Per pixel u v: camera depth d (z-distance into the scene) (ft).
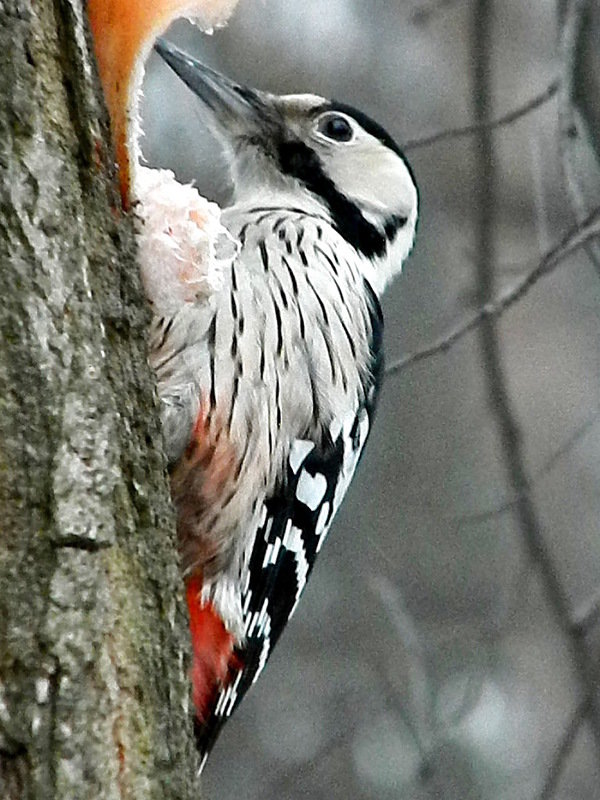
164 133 39.70
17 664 15.05
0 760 14.80
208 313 24.97
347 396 27.48
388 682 39.29
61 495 15.65
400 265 32.68
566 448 34.60
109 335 17.19
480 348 32.96
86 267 16.63
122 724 15.56
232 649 27.09
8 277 15.99
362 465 50.96
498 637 38.99
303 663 50.31
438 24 48.11
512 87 46.80
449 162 47.91
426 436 50.83
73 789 14.98
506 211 44.39
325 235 28.22
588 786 49.08
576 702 37.29
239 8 46.52
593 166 31.76
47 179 16.49
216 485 25.43
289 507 26.84
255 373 25.38
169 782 15.94
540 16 48.16
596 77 32.45
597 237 30.14
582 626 33.47
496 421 32.76
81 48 17.44
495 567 50.42
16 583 15.25
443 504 50.75
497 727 49.01
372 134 32.09
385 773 47.09
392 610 39.29
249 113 31.60
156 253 20.93
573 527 53.98
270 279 26.48
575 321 54.75
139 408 17.39
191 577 26.23
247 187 31.48
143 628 16.16
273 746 49.85
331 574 50.70
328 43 48.03
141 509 16.71
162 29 19.29
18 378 15.79
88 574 15.60
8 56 16.48
